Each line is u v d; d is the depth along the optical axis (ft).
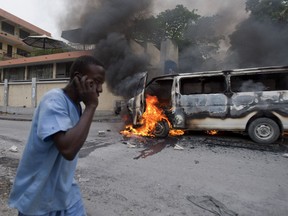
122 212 9.14
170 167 14.76
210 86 22.91
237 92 21.24
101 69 4.09
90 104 3.96
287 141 21.47
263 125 20.54
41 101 4.10
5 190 10.30
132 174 13.42
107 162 15.64
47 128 3.74
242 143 20.92
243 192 11.22
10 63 74.23
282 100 20.13
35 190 4.10
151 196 10.61
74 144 3.68
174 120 22.94
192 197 10.58
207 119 21.97
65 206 4.63
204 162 15.85
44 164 4.08
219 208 9.63
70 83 4.20
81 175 13.10
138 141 22.12
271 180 12.75
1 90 62.80
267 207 9.82
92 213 9.00
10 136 24.02
